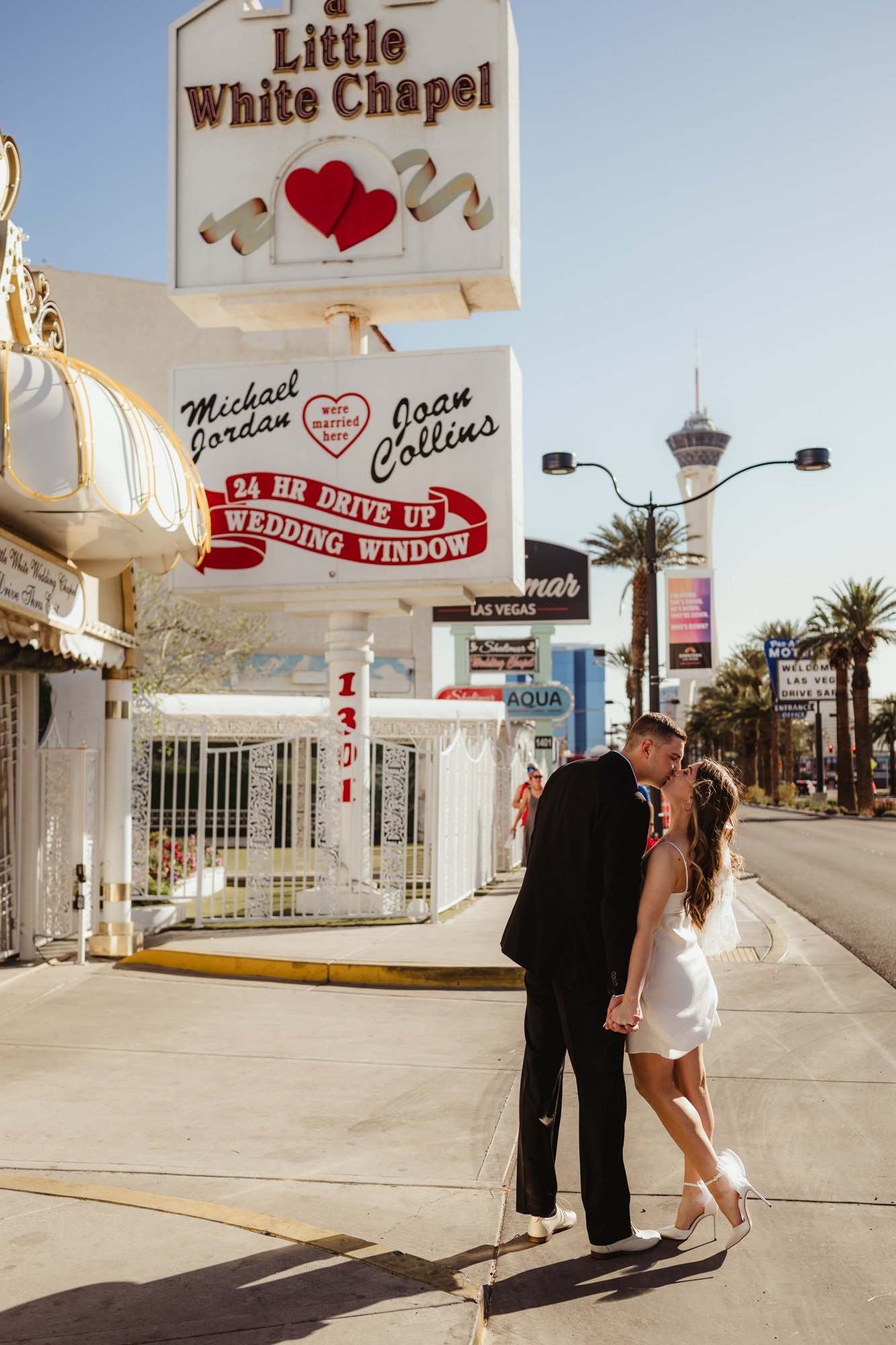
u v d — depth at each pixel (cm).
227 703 1983
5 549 784
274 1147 526
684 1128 410
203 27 1406
